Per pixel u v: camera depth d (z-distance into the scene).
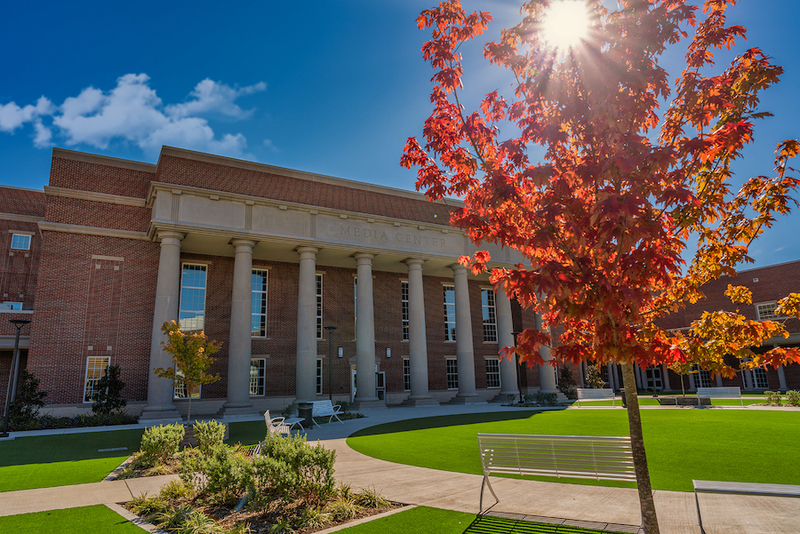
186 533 5.93
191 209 26.41
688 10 5.38
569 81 5.42
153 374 24.08
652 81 5.16
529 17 5.71
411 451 12.73
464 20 6.47
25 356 28.34
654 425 16.73
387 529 6.05
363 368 29.95
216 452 8.23
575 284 4.51
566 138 5.29
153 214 26.16
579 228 4.67
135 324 26.80
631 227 4.37
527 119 5.85
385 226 32.72
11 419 21.88
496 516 6.45
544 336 5.13
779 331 5.10
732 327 5.16
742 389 47.06
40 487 9.05
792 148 5.41
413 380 32.09
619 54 5.38
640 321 4.79
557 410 25.28
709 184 5.83
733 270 5.82
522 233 5.61
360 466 10.62
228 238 27.30
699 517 5.54
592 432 15.46
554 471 6.83
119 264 27.08
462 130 6.09
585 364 44.06
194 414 28.00
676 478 8.59
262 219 28.34
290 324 32.62
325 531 6.08
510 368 36.31
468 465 10.59
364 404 29.05
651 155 4.57
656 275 4.69
